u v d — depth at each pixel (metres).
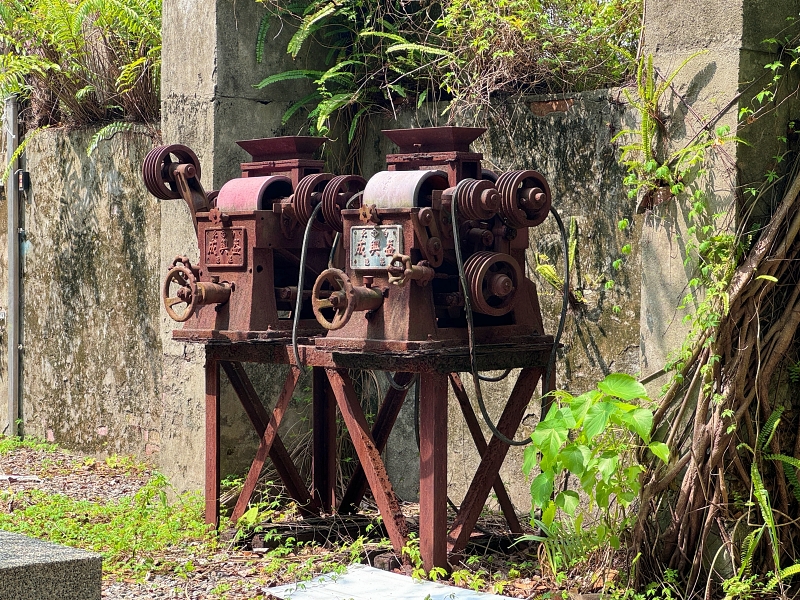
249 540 5.79
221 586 4.95
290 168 5.87
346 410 5.38
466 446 6.64
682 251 4.91
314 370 6.38
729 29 4.73
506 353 5.21
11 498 7.06
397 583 4.98
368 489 6.96
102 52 8.42
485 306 5.01
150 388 8.19
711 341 4.64
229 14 6.77
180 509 6.56
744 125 4.70
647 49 5.07
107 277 8.59
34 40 8.91
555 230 6.19
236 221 5.78
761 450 4.71
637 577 4.77
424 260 4.97
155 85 8.04
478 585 4.88
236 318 5.75
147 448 8.23
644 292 5.08
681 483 4.79
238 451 6.81
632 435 4.89
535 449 4.71
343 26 7.26
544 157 6.23
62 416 9.13
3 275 9.86
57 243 9.14
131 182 8.31
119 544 5.66
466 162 5.21
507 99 6.42
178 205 6.97
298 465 7.03
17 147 9.64
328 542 5.81
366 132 7.34
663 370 4.90
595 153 6.00
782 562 4.78
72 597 3.45
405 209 4.95
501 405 6.46
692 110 4.86
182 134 6.97
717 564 4.66
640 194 5.18
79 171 8.85
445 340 4.99
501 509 6.02
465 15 6.64
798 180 4.68
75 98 8.77
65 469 8.26
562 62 6.26
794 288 4.71
